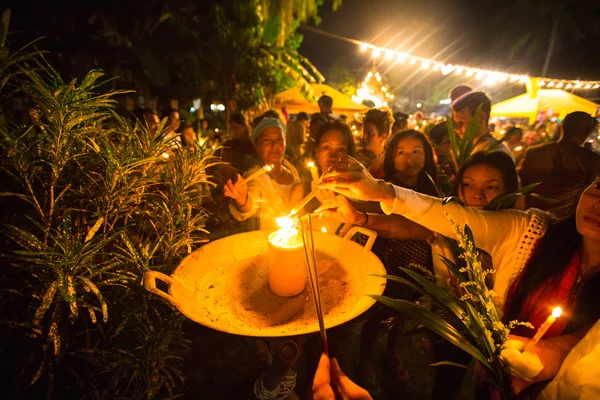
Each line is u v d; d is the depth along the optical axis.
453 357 1.66
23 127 1.00
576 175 2.68
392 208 1.15
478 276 0.97
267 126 2.42
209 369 2.28
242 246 1.31
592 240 0.96
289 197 2.25
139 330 1.07
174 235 1.27
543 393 0.89
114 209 1.12
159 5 6.58
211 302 1.02
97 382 1.18
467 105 2.94
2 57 0.93
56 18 5.32
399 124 4.94
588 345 0.80
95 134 1.15
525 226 1.14
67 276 0.88
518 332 1.09
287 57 10.19
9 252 1.03
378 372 2.37
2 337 1.08
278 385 1.19
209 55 8.47
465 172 1.75
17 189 1.13
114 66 6.16
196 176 1.29
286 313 1.01
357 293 1.05
